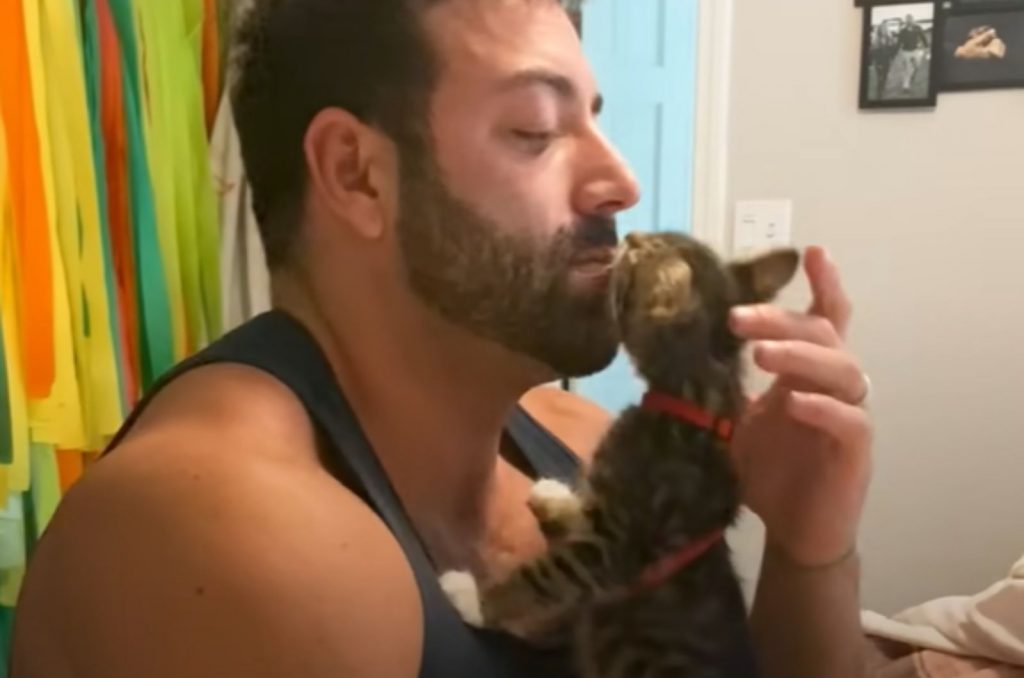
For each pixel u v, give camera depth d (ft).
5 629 4.48
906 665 5.40
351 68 2.69
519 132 2.70
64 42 4.62
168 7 5.38
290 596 2.06
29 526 4.59
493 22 2.70
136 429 2.54
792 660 3.29
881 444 8.33
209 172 5.62
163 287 5.10
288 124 2.78
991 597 5.44
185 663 2.04
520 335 2.74
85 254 4.75
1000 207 8.00
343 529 2.22
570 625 2.84
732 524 3.15
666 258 3.27
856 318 8.38
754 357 3.07
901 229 8.23
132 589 2.12
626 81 8.71
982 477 8.13
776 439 3.32
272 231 2.92
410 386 2.86
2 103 4.35
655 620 2.91
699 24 8.60
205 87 5.78
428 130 2.66
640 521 2.98
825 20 8.32
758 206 8.59
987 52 7.92
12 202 4.35
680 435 3.07
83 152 4.72
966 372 8.13
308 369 2.67
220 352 2.67
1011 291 8.00
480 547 3.14
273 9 2.82
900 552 8.33
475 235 2.68
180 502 2.16
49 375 4.45
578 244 2.77
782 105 8.48
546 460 3.57
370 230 2.74
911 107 8.13
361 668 2.10
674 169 8.90
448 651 2.39
